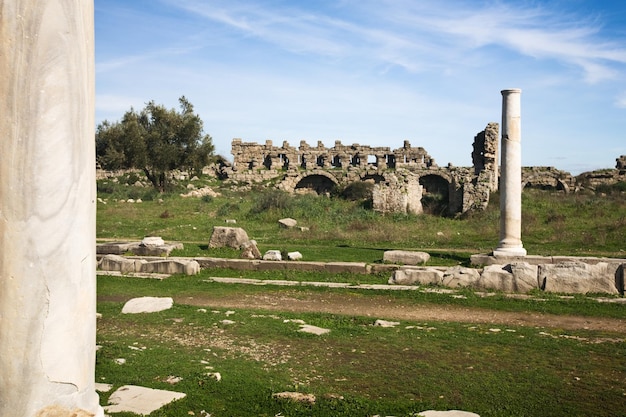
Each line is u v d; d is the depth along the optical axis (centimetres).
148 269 1809
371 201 4069
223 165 7275
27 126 422
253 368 827
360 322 1171
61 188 434
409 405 691
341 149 6725
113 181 6488
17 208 421
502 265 1727
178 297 1442
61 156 434
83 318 450
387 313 1287
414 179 4075
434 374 820
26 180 423
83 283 450
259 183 6309
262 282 1652
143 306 1225
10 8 418
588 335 1082
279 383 761
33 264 425
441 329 1108
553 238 2623
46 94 427
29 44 421
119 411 635
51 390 430
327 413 666
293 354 912
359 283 1644
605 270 1495
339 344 977
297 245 2450
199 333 1034
